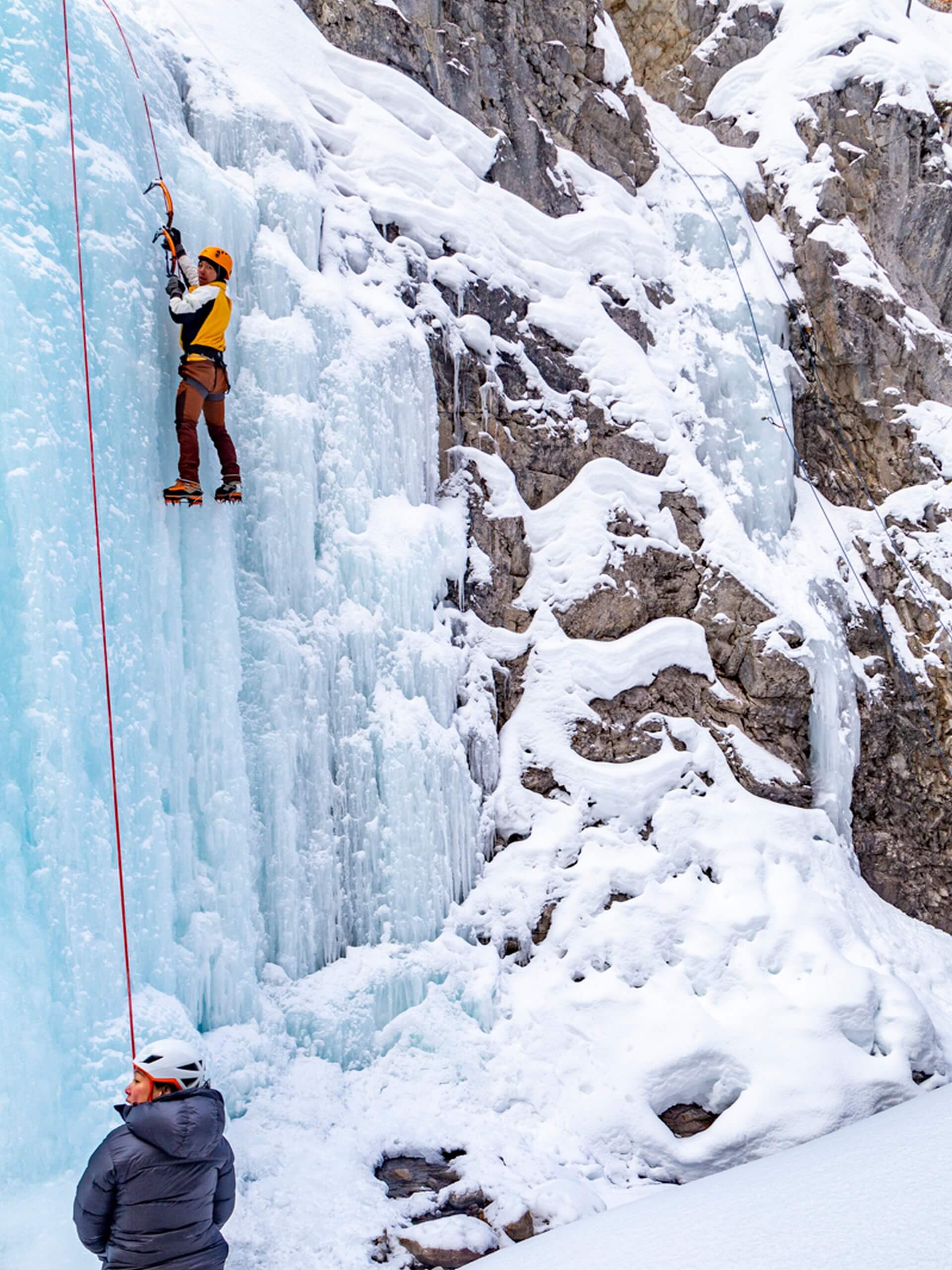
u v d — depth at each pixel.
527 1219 5.01
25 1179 3.83
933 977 8.12
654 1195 5.52
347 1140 5.34
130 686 4.90
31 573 4.30
